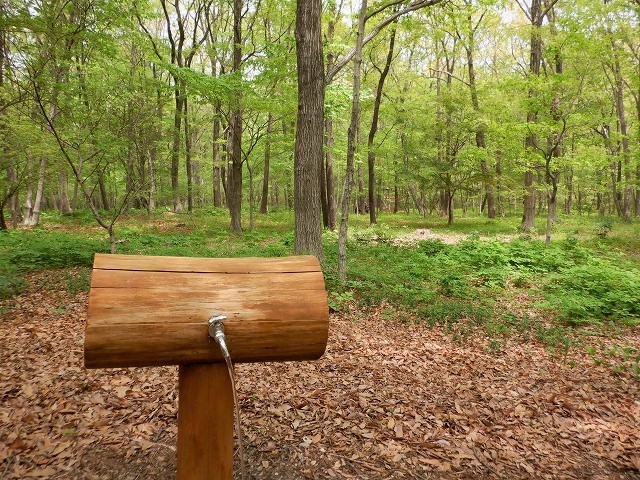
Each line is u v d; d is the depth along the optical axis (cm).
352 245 1173
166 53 1823
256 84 1196
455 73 2844
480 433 320
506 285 848
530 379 427
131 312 156
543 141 1484
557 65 1209
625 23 1159
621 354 500
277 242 1220
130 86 830
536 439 318
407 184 2439
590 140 1487
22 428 301
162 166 1614
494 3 1077
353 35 1488
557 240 1312
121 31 1005
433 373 434
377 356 469
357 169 2848
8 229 1306
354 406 353
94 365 158
